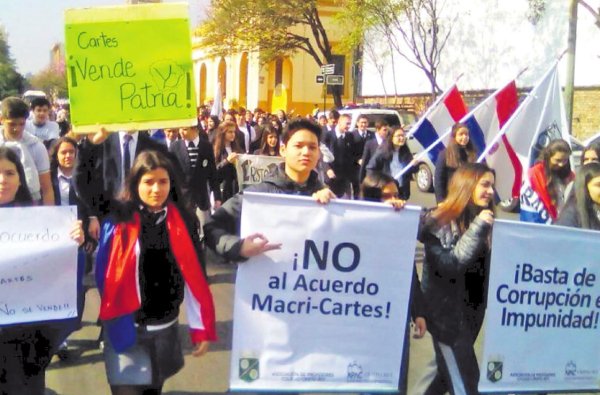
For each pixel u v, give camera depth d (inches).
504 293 167.9
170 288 154.3
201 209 346.3
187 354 254.4
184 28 176.4
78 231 155.6
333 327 158.4
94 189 238.2
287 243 155.0
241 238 152.1
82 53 174.1
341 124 457.7
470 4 1322.6
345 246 157.3
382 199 176.9
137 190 152.1
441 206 169.9
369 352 160.4
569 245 171.2
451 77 1375.5
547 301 171.5
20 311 153.6
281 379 157.2
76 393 218.8
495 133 340.5
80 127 175.6
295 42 1513.3
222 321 296.2
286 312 156.4
